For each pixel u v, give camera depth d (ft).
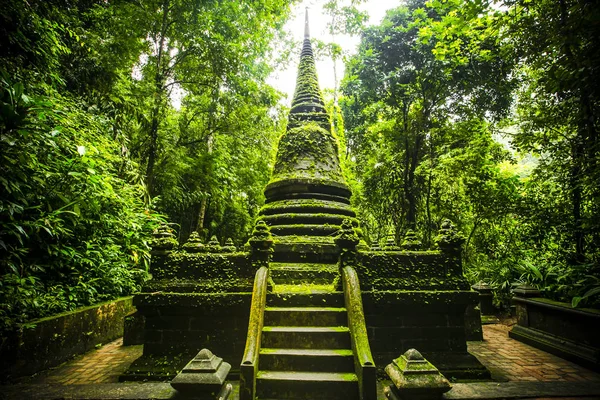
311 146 28.68
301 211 25.43
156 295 18.78
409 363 12.34
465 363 18.12
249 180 57.41
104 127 30.63
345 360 15.53
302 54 36.76
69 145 22.86
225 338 18.63
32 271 21.30
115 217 27.35
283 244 22.36
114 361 20.89
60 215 21.90
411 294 18.72
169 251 20.27
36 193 19.76
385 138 47.96
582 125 22.12
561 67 20.85
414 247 23.50
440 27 32.22
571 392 13.67
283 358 15.61
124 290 30.73
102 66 31.48
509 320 35.53
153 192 43.09
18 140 17.44
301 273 20.94
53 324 19.61
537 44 23.15
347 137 53.62
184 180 46.85
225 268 19.83
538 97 25.86
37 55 22.09
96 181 23.04
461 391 13.55
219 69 36.96
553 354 22.38
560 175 26.25
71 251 22.26
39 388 13.99
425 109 44.27
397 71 42.80
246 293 18.62
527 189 32.76
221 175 47.34
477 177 39.04
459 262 20.08
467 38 35.01
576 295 22.22
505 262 38.24
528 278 30.04
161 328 18.92
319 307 18.28
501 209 33.76
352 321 16.33
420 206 47.44
